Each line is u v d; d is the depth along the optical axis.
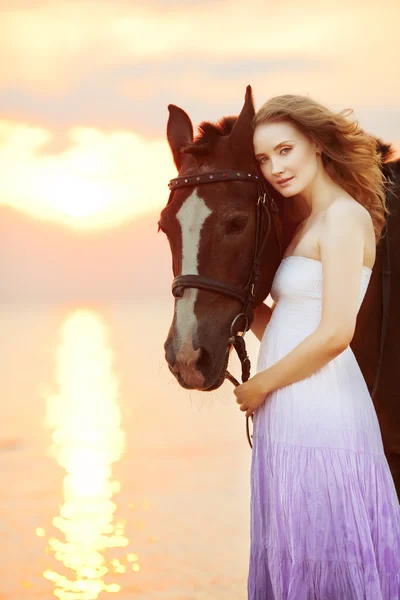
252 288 2.27
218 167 2.27
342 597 1.96
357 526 1.98
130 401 17.78
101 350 32.00
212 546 6.90
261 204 2.28
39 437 13.30
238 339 2.24
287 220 2.39
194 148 2.28
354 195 2.18
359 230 2.04
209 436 13.22
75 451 12.02
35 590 5.80
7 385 20.98
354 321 2.00
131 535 7.34
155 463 10.94
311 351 1.99
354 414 2.04
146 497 8.93
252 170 2.29
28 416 15.68
